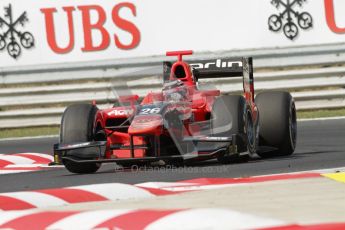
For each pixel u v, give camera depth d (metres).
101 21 60.97
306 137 46.69
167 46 60.66
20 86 61.00
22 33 61.25
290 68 59.78
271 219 17.75
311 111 58.41
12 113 59.69
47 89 60.25
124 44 60.84
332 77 58.81
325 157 36.16
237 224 17.20
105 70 60.78
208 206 22.11
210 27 60.28
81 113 33.19
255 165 33.78
